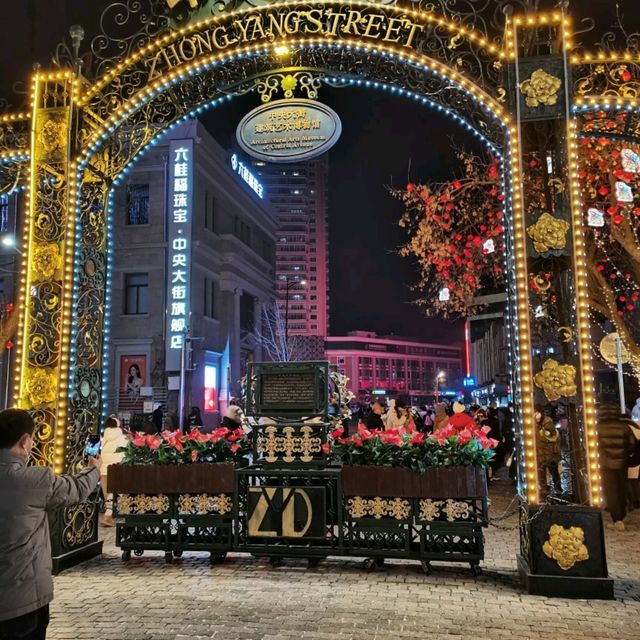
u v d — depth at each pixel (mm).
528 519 5402
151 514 6523
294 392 6414
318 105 6734
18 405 6527
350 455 6219
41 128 6887
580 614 4801
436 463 6020
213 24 6594
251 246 37750
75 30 6934
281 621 4672
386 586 5578
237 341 32406
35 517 2992
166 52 6762
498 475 14609
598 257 12430
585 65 5953
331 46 6359
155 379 26359
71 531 6434
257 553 6246
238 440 6750
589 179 11016
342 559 6594
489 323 43156
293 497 6250
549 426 6555
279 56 6656
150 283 27156
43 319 6672
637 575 5977
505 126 5891
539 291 5816
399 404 13062
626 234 10633
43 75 6980
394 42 6273
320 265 130875
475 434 6191
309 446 6297
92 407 7055
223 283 31891
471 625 4574
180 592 5434
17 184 7582
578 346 5484
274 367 6496
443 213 14477
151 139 7262
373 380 131625
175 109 7191
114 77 6887
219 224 31719
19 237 23625
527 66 5805
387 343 136875
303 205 131625
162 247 27188
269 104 6820
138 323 26938
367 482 6105
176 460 6586
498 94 5988
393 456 6148
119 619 4734
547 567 5320
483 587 5535
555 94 5738
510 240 6012
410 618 4723
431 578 5844
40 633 3049
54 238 6738
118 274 27328
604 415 8305
